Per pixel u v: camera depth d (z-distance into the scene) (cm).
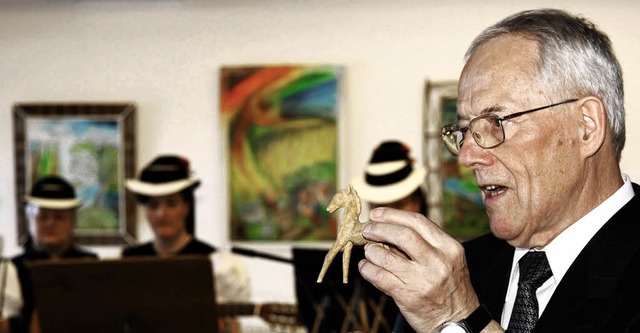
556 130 158
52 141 600
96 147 598
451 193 569
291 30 588
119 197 598
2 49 607
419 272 148
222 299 463
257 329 575
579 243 163
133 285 379
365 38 582
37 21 605
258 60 591
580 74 158
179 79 598
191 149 597
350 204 154
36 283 379
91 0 601
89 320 380
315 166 581
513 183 159
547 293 166
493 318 165
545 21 161
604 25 555
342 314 318
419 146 577
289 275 583
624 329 150
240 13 592
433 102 573
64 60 605
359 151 582
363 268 152
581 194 163
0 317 450
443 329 150
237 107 586
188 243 466
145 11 599
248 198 588
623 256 157
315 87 580
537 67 158
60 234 482
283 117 583
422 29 576
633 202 164
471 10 572
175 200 458
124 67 601
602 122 159
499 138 158
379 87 580
